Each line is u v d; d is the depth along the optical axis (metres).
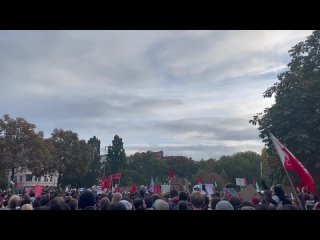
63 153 76.62
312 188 6.82
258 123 28.72
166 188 24.61
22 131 60.84
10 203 8.07
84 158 79.50
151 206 8.25
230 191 12.27
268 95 29.06
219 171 111.38
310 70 28.77
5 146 59.28
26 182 100.88
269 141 27.83
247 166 111.00
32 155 61.28
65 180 89.50
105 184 22.34
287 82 27.91
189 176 120.44
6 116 60.97
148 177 120.69
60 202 6.59
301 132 25.30
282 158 7.20
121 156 99.69
